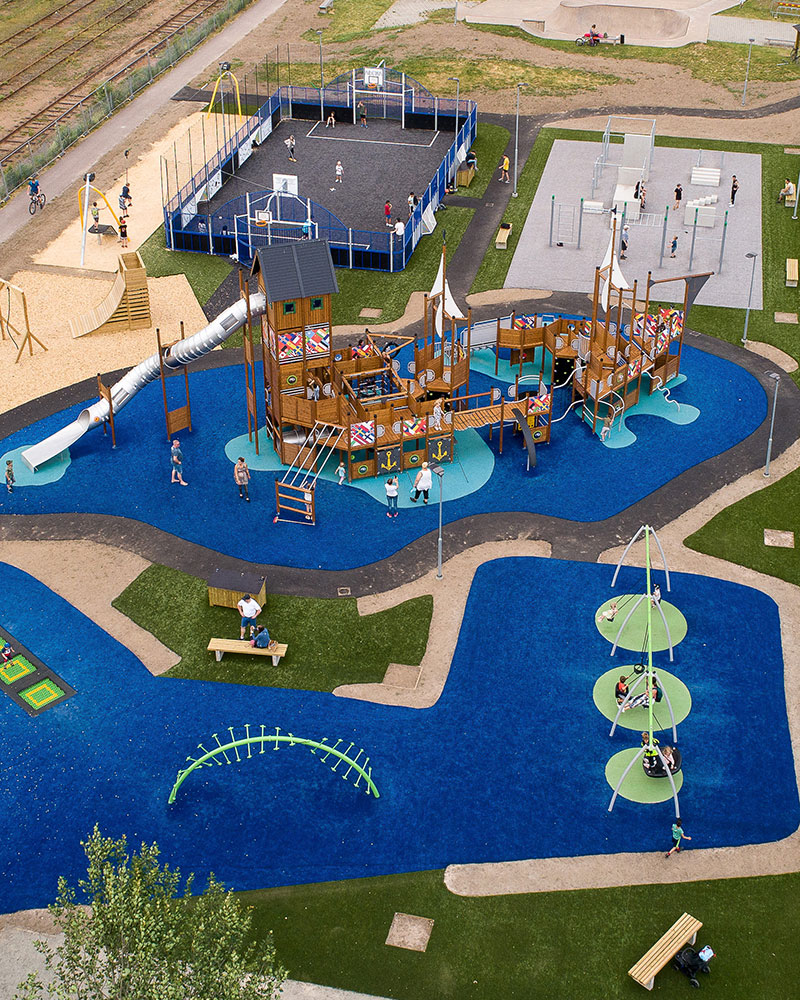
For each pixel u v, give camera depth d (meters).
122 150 105.38
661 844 44.00
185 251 87.94
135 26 137.25
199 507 61.88
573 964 39.91
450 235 90.25
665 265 85.44
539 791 46.09
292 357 61.88
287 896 42.22
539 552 58.50
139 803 45.81
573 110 114.38
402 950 40.44
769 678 51.19
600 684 50.91
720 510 61.41
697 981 39.19
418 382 67.50
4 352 75.19
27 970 40.00
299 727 48.97
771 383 72.06
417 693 50.56
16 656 52.72
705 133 108.50
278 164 102.19
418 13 140.88
